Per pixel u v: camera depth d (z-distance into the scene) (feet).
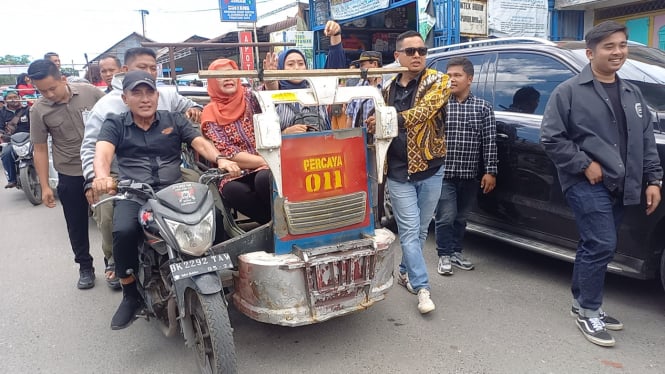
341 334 11.09
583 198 10.11
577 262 10.73
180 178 11.31
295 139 9.11
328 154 9.45
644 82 12.23
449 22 27.71
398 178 11.39
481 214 14.80
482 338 10.68
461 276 14.05
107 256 12.55
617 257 11.39
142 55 14.01
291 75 9.29
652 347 10.07
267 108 8.82
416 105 10.88
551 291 12.84
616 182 9.73
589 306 10.49
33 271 16.03
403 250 11.85
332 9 37.09
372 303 10.01
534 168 12.92
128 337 11.47
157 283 10.26
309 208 9.36
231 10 35.27
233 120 11.51
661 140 10.61
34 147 13.55
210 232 8.83
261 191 10.59
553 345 10.28
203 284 8.41
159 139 10.94
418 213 11.66
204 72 8.70
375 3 32.78
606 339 10.13
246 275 9.27
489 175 13.42
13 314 12.85
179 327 11.08
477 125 13.11
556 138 10.16
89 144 11.76
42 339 11.49
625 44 9.64
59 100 13.53
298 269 9.11
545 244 13.07
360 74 10.02
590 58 10.03
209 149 10.75
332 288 9.41
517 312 11.77
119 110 12.05
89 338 11.48
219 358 8.30
